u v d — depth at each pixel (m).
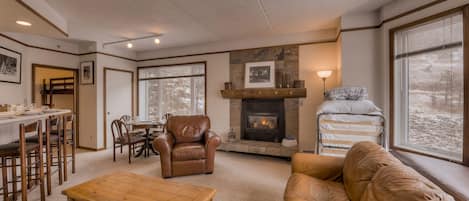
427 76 2.57
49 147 2.61
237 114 4.80
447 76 2.36
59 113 2.79
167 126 3.80
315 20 3.57
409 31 2.75
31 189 2.73
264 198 2.52
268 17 3.45
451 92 2.32
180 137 3.67
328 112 2.42
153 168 3.59
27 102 4.07
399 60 2.87
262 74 4.52
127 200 1.63
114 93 5.16
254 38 4.59
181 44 5.08
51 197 2.53
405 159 2.18
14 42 3.78
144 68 5.72
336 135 2.37
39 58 4.29
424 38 2.59
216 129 4.97
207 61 5.04
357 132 2.30
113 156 4.20
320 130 2.42
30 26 2.98
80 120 4.97
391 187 1.20
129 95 5.55
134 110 5.68
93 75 4.80
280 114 4.45
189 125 3.79
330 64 4.04
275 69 4.44
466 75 2.13
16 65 3.83
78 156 4.31
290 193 1.70
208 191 1.79
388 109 2.95
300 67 4.26
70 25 3.70
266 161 3.97
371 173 1.54
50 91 6.21
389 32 2.92
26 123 2.54
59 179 2.88
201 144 3.50
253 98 4.66
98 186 1.86
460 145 2.25
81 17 3.34
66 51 4.74
